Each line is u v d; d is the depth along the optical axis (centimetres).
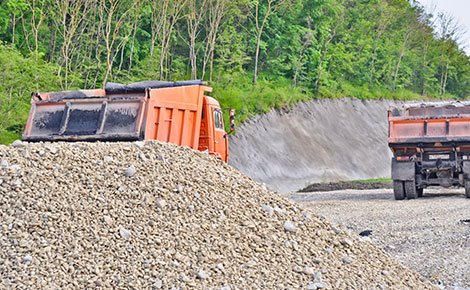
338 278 977
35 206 974
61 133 1798
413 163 2719
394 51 11512
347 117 8031
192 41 7031
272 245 1032
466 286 1139
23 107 3841
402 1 12088
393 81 11531
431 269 1266
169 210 1037
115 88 1878
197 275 888
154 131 1812
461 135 2636
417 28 12262
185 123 1941
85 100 1798
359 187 4275
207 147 2152
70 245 905
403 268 1139
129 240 939
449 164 2714
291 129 6662
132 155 1204
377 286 1003
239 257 967
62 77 5228
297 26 8981
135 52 7256
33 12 5281
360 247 1146
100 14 5981
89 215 980
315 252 1048
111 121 1772
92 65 6238
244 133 5900
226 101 6172
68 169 1103
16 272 838
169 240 960
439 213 2045
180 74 7325
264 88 7031
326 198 2978
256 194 1208
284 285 916
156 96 1805
